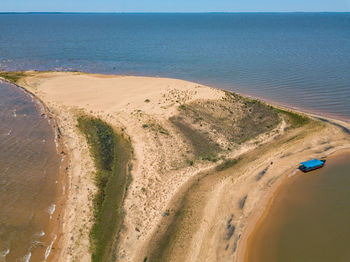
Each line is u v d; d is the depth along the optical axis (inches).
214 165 1315.2
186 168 1283.2
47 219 1042.7
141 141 1481.3
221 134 1574.8
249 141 1518.2
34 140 1561.3
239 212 1059.9
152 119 1690.5
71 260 883.4
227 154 1402.6
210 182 1197.1
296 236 981.8
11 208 1084.5
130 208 1051.3
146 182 1182.3
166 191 1136.2
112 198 1125.1
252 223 1020.5
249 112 1806.1
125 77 2605.8
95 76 2687.0
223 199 1109.7
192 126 1635.1
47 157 1414.9
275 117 1745.8
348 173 1286.9
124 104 1919.3
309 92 2365.9
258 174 1259.8
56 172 1304.1
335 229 1010.7
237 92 2400.3
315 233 994.7
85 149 1461.6
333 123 1711.4
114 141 1520.7
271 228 1007.0
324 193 1173.1
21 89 2293.3
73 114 1819.6
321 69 3048.7
